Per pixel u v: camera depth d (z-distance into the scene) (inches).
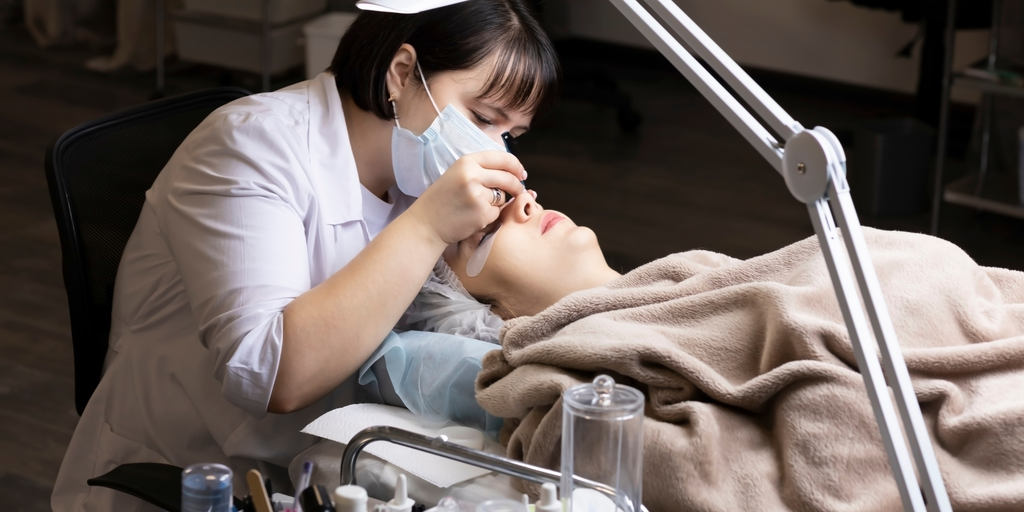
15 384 98.7
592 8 226.8
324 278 51.5
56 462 87.0
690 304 43.7
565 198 153.0
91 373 54.3
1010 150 145.0
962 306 44.5
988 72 129.8
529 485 40.6
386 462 43.1
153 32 203.5
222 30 192.5
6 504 80.8
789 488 37.3
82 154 55.3
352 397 52.4
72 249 53.0
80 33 220.1
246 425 50.3
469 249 55.4
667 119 193.2
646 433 38.6
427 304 54.9
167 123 60.6
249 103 52.2
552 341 41.8
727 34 212.8
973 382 40.8
